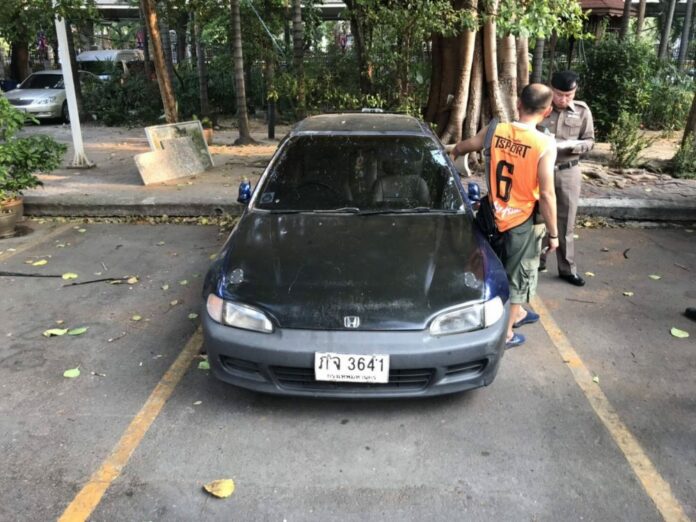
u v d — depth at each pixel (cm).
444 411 319
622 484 264
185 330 418
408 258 327
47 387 345
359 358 282
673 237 627
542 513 247
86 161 951
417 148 425
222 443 294
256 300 299
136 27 2612
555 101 453
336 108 894
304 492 260
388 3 786
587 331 412
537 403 326
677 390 340
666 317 434
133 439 297
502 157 337
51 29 1212
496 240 347
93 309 453
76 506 253
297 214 381
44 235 646
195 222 694
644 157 927
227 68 1717
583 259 557
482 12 766
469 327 295
